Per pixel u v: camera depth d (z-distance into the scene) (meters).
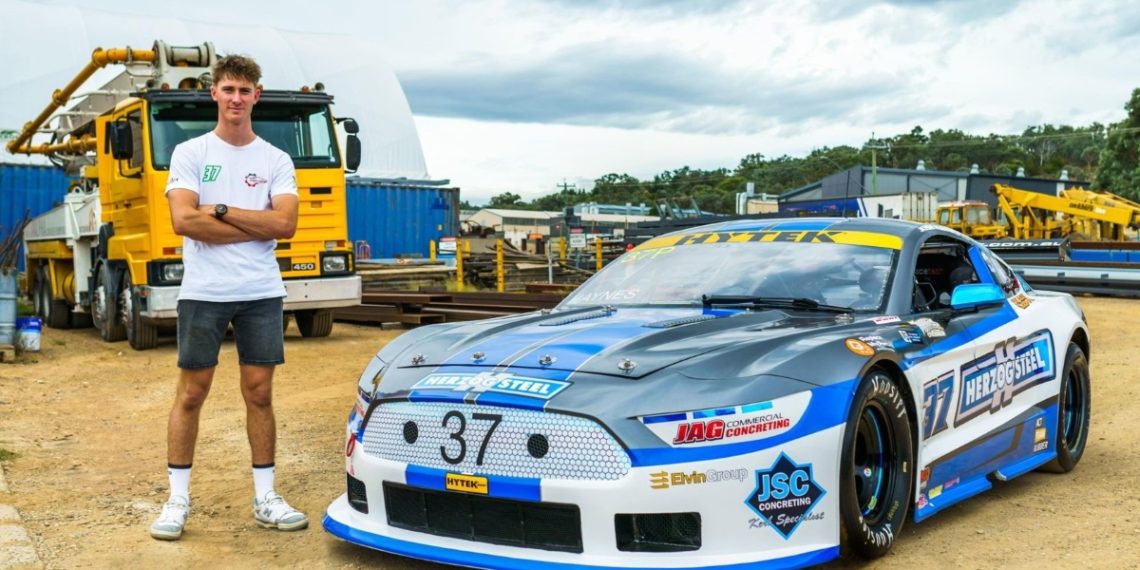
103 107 13.56
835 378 3.63
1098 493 4.99
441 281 24.81
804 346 3.72
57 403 8.10
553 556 3.45
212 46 11.35
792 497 3.49
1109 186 69.06
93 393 8.62
